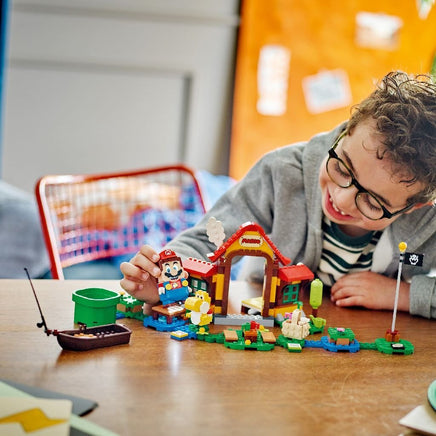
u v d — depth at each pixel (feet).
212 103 10.14
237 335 3.19
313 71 10.05
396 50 10.15
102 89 9.68
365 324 3.72
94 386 2.55
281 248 4.66
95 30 9.44
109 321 3.26
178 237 4.30
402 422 2.40
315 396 2.63
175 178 9.93
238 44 9.98
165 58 9.79
